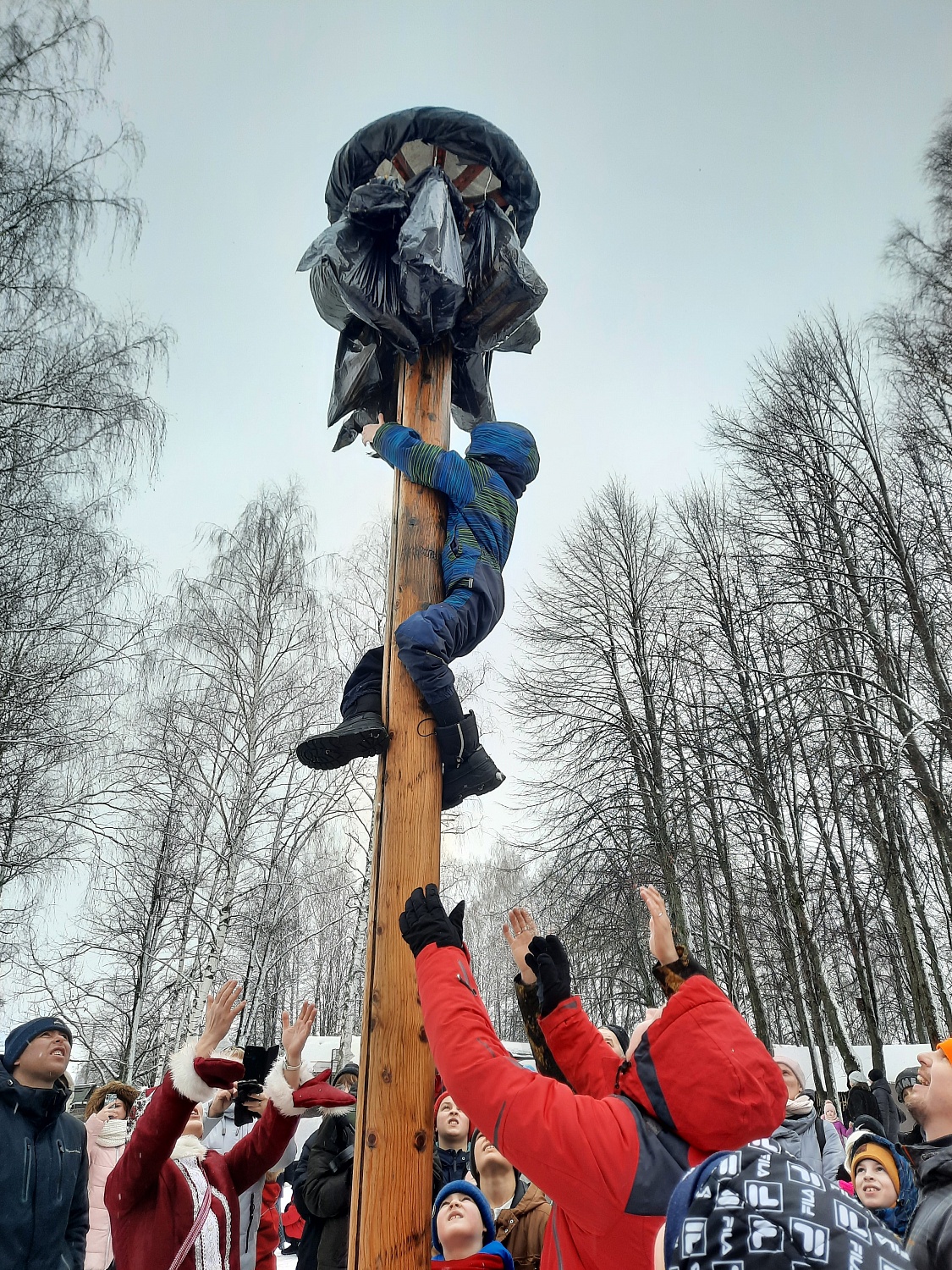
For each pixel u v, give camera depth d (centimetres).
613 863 1788
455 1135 446
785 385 1759
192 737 1678
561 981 253
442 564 322
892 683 1520
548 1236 211
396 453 327
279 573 1859
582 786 1902
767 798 1683
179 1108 269
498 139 341
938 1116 236
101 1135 544
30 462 1170
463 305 359
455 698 293
